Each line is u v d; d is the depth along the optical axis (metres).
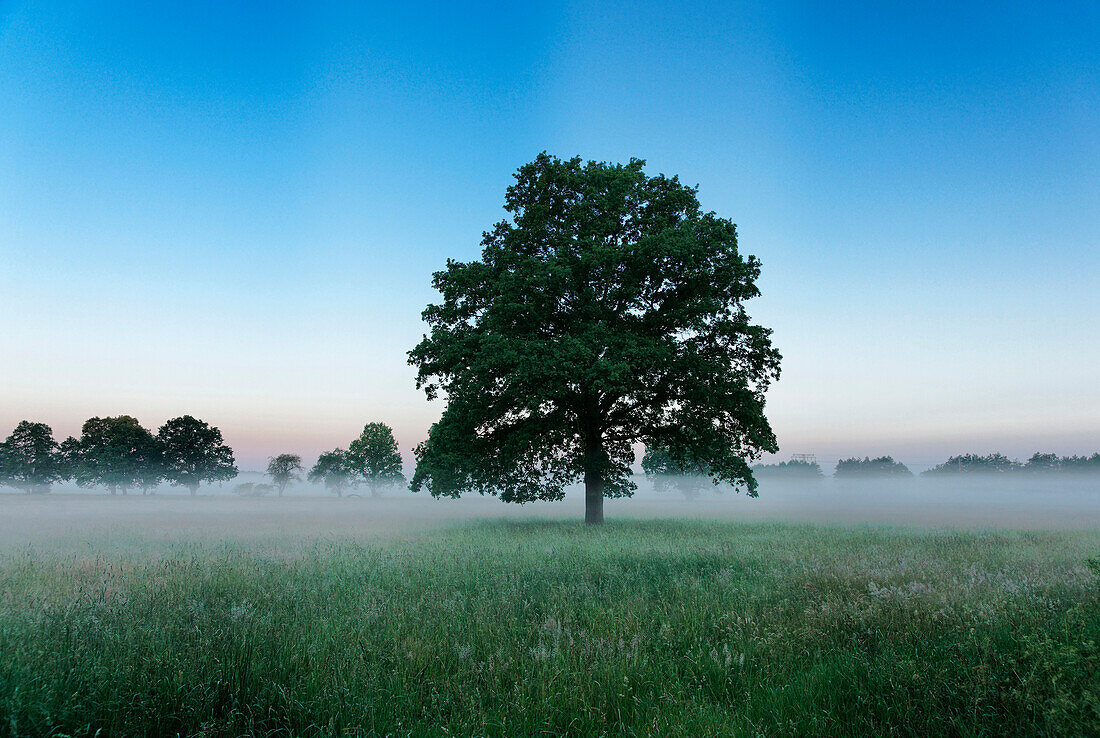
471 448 25.56
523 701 4.23
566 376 20.64
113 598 7.09
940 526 22.89
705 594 7.78
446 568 10.41
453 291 25.05
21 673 4.04
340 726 3.86
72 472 88.06
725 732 3.82
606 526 23.30
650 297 25.11
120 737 3.61
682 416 23.69
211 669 4.42
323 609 7.04
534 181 26.91
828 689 4.48
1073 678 3.90
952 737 3.69
